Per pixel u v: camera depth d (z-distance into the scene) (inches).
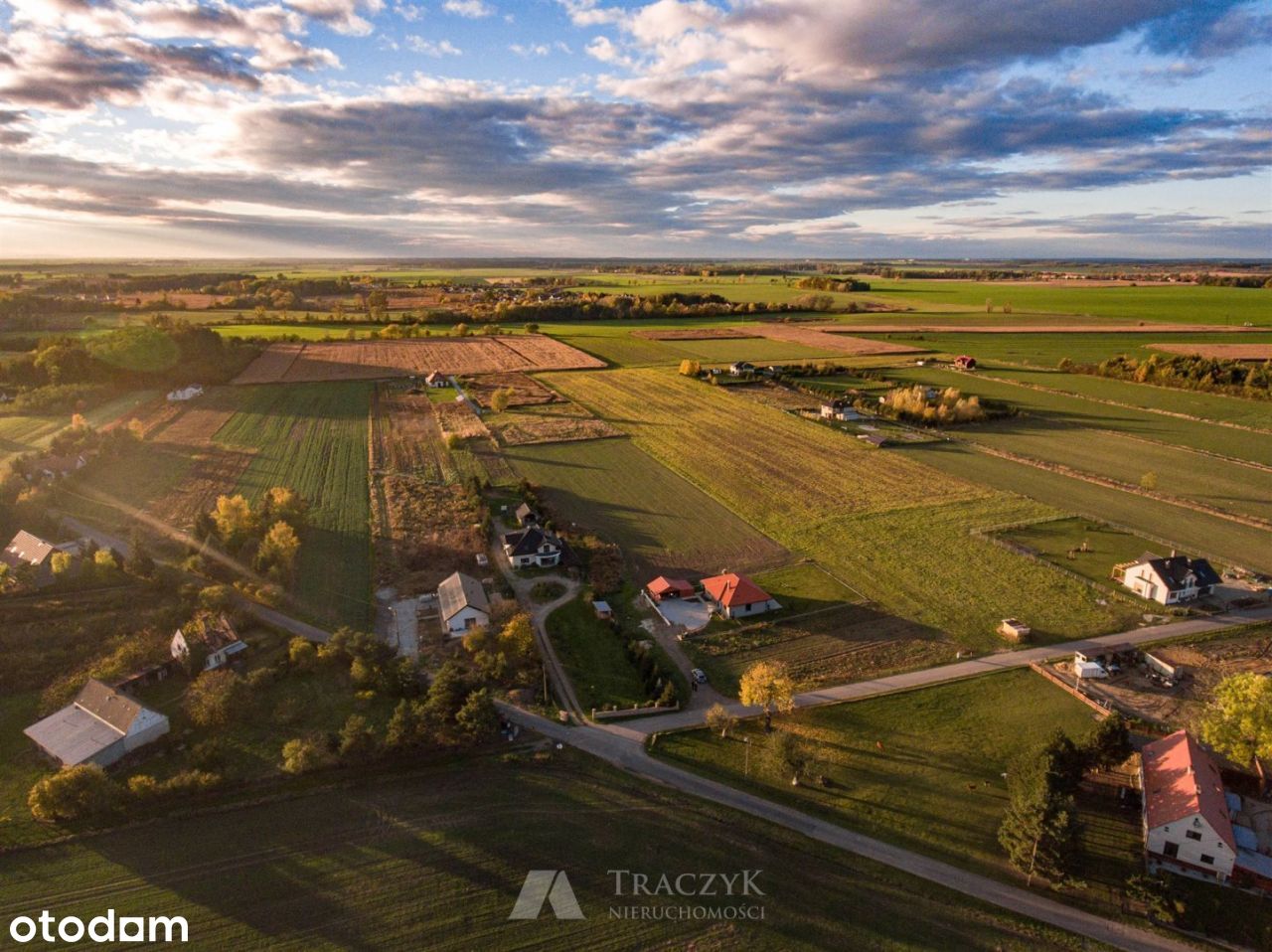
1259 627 2443.4
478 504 3435.0
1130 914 1450.5
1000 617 2527.1
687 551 3080.7
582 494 3740.2
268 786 1760.6
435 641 2395.4
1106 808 1707.7
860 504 3565.5
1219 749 1754.4
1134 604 2600.9
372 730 1863.9
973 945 1378.0
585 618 2561.5
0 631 2401.6
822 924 1409.9
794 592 2716.5
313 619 2511.1
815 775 1812.3
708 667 2279.8
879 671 2234.3
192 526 3174.2
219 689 2016.5
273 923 1397.6
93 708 1956.2
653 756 1877.5
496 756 1862.7
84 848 1584.6
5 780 1788.9
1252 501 3555.6
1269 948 1386.6
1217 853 1507.1
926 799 1737.2
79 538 3075.8
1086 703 2071.9
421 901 1441.9
